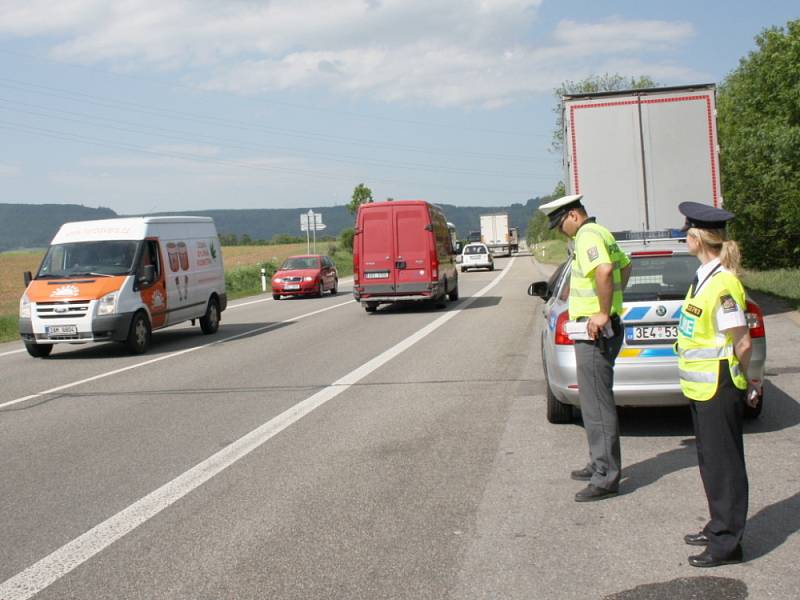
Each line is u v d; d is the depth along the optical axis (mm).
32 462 7055
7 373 13312
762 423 7238
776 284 19875
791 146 18422
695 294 4258
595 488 5344
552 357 7285
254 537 4898
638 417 7832
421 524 5004
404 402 8961
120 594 4156
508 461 6402
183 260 17312
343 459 6641
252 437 7586
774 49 18734
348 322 19219
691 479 5711
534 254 73438
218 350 14961
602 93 13766
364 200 87875
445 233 23469
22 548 4918
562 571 4199
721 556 4156
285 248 89062
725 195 24516
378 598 3963
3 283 54250
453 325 17188
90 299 14656
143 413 9078
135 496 5883
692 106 13602
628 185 13797
